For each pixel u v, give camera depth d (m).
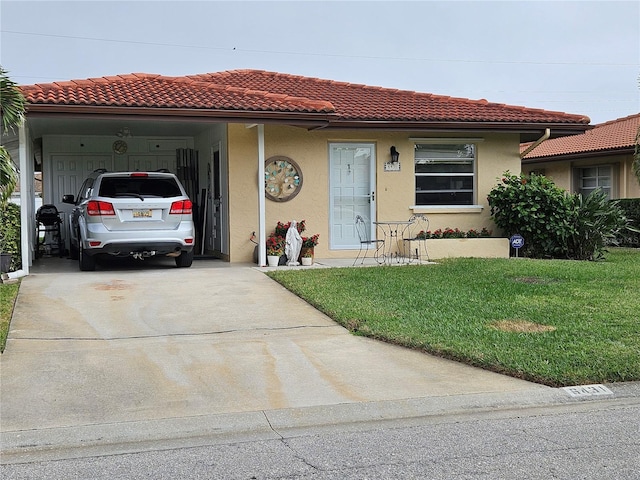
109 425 5.39
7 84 10.07
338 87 17.77
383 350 7.45
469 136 15.74
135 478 4.43
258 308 9.37
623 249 18.20
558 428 5.33
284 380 6.49
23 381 6.36
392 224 15.04
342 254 15.04
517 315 8.61
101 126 15.09
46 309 9.12
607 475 4.38
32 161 15.84
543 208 15.16
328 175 14.86
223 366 6.89
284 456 4.79
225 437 5.23
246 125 13.95
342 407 5.80
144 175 12.26
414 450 4.87
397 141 15.30
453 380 6.50
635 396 6.17
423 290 10.26
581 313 8.68
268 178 14.34
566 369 6.57
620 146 20.11
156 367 6.82
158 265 13.70
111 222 11.89
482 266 12.81
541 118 15.66
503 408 5.88
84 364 6.88
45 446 5.03
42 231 17.95
